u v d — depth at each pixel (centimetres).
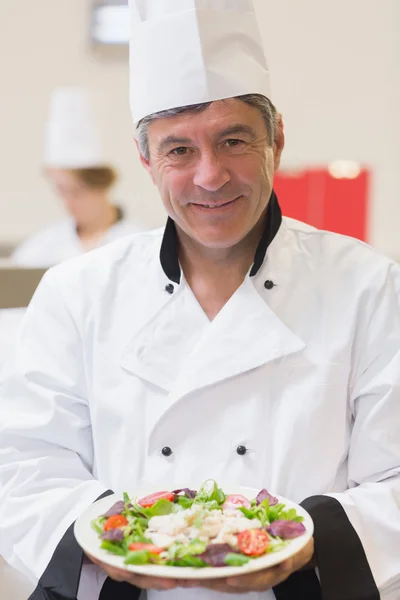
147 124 143
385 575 132
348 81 447
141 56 144
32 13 434
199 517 117
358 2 441
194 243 151
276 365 145
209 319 152
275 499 125
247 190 138
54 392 152
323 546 130
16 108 440
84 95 394
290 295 151
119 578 114
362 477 144
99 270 159
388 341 146
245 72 139
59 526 138
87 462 154
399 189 455
